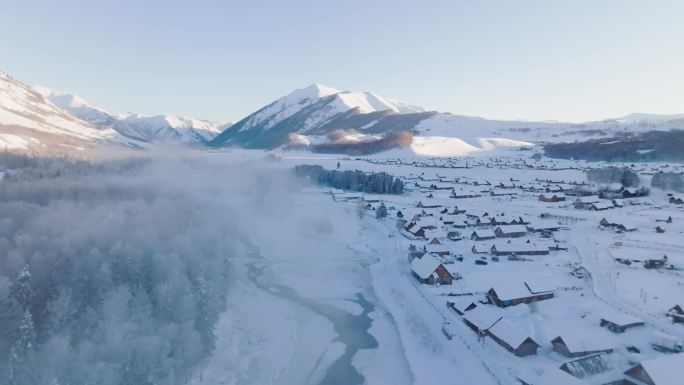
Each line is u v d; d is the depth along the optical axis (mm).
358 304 91625
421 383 61375
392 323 82062
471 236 134125
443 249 118000
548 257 112250
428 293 90250
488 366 61312
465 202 190375
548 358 63469
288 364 67875
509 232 133000
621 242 117438
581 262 106375
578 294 87375
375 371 65438
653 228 130875
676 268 95500
